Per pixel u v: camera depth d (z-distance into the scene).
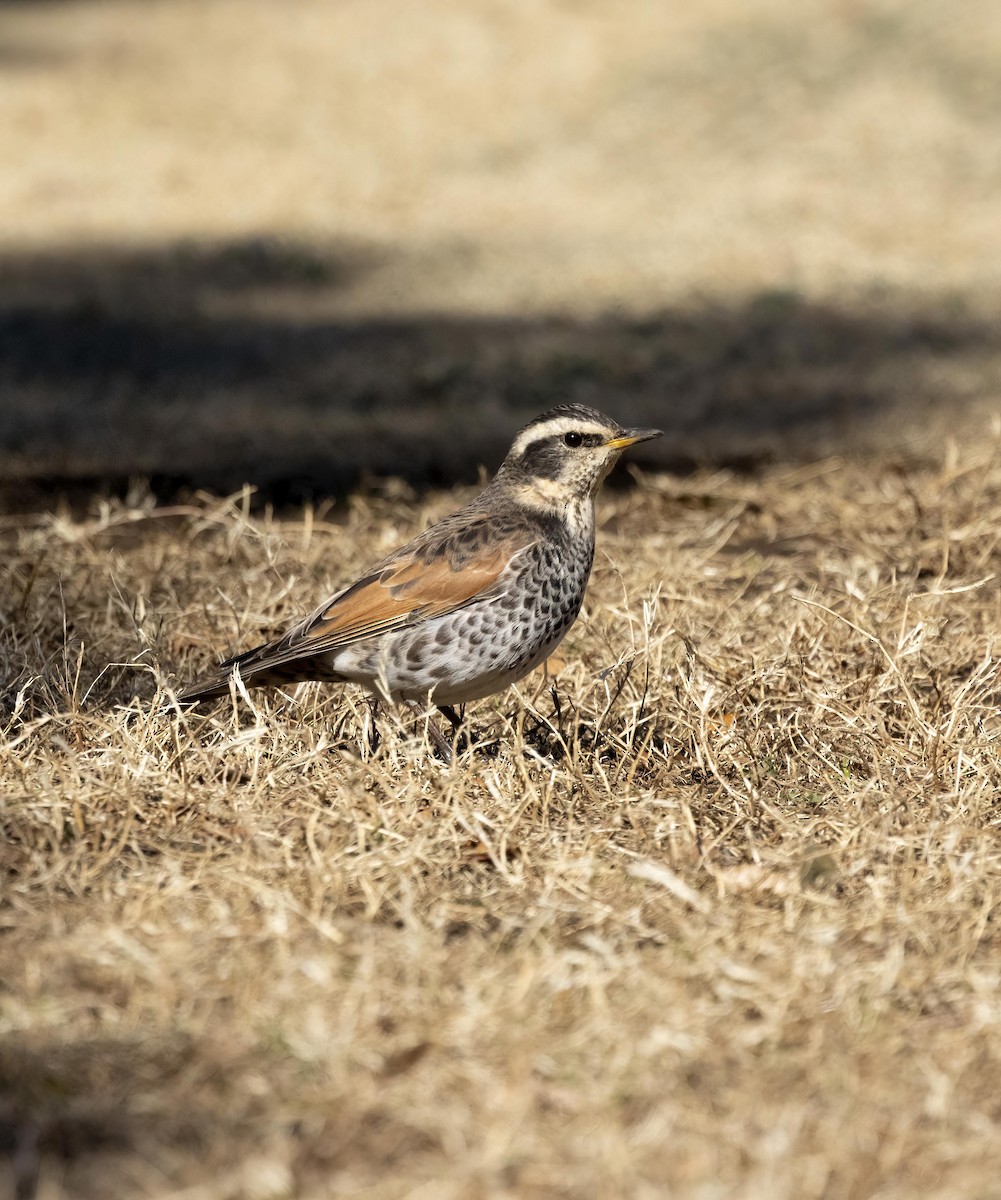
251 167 38.06
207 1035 6.89
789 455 18.83
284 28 51.78
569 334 25.16
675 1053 6.78
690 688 10.41
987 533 14.37
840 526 15.43
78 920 7.91
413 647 9.83
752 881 8.38
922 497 15.70
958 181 34.16
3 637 11.89
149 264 30.22
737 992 7.19
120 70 48.44
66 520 14.77
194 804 9.19
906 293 26.89
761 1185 5.95
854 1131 6.31
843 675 11.16
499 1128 6.27
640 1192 5.96
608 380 22.92
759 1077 6.65
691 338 24.72
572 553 10.27
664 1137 6.25
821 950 7.55
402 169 37.47
